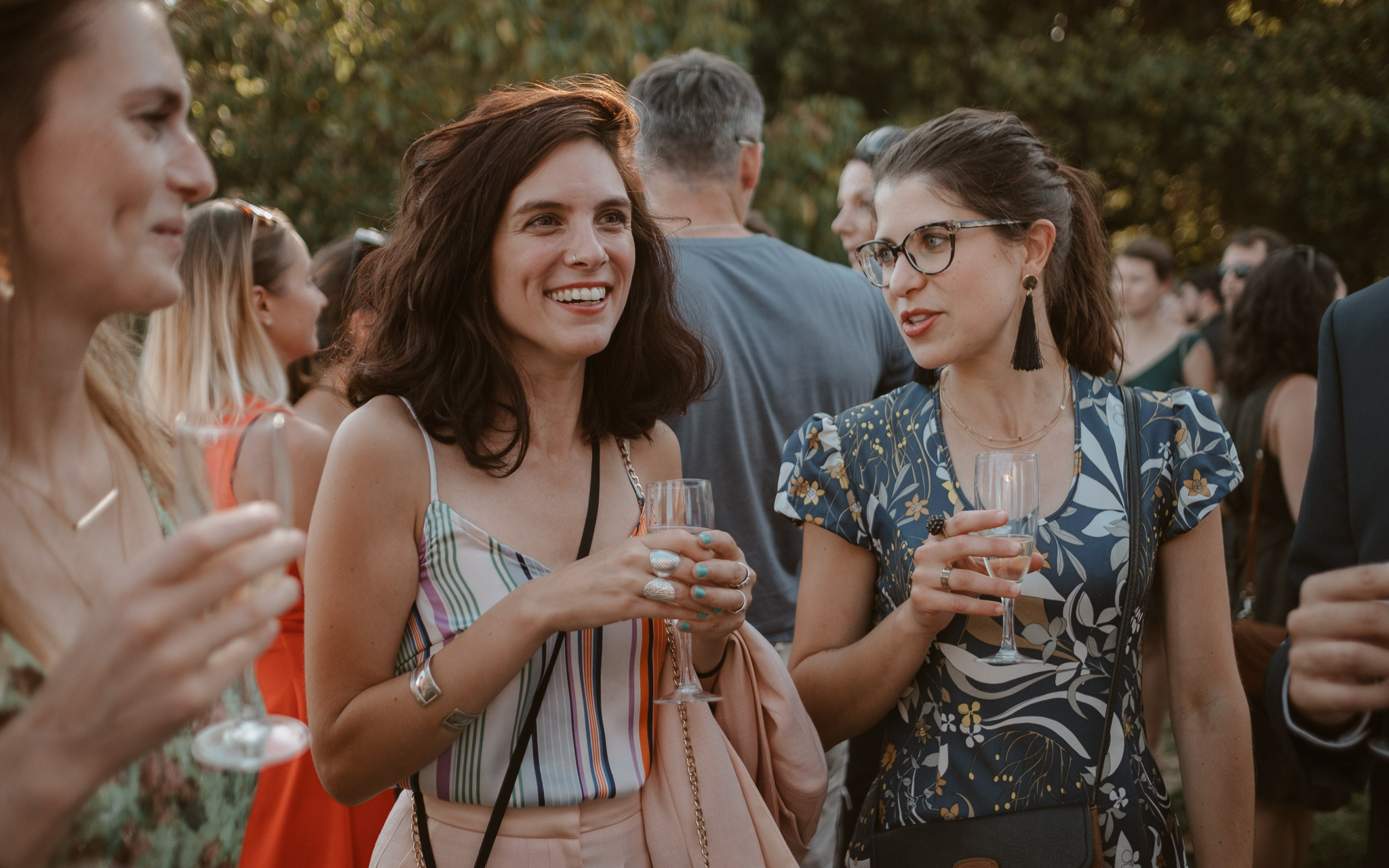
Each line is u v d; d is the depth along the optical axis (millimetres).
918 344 1845
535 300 1622
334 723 1549
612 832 1622
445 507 1596
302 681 2488
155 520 1366
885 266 1885
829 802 2672
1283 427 3549
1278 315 3607
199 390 2699
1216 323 5879
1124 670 1787
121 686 904
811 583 1982
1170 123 11953
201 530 924
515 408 1661
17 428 1186
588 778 1591
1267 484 3627
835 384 2785
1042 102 11547
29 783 897
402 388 1638
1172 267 5871
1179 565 1874
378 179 8297
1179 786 4688
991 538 1637
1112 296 2016
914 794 1795
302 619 2504
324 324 3600
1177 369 5734
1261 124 11773
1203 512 1833
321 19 8398
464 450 1625
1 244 1110
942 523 1768
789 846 1837
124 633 901
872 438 1976
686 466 2592
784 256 2789
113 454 1339
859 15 11367
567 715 1604
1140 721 1813
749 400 2656
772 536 2732
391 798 2496
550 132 1604
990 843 1709
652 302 1849
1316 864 4004
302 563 2457
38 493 1203
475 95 8047
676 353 1876
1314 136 11703
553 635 1594
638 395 1862
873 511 1932
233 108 8109
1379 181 11727
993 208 1783
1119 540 1792
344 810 2393
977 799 1749
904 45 11633
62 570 1200
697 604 1486
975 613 1646
